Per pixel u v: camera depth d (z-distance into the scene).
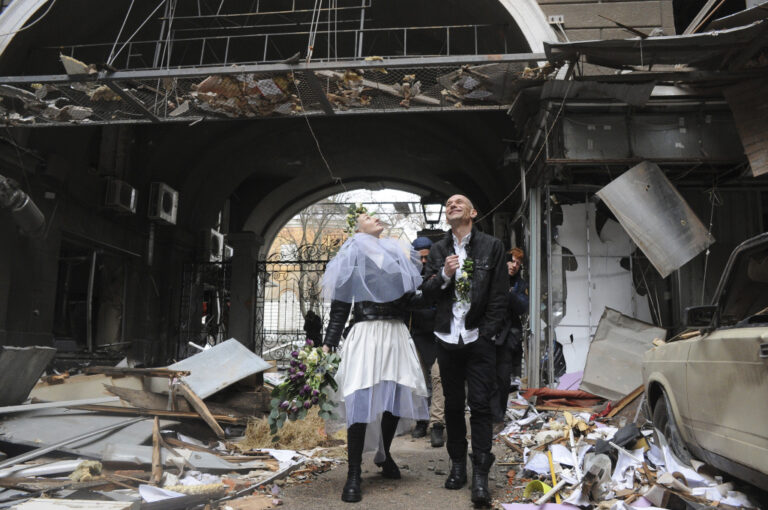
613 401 6.71
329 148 17.78
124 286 13.70
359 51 7.64
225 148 16.16
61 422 4.79
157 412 5.40
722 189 8.34
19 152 9.59
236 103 7.89
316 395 3.81
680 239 7.25
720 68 6.67
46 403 4.88
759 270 3.41
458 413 4.05
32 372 5.02
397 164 19.02
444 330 3.86
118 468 4.07
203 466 4.24
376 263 3.88
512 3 8.51
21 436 4.34
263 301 18.44
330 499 3.77
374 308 4.01
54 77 7.16
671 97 7.53
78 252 12.81
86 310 13.08
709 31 6.43
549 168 8.09
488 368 3.75
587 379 7.19
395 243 4.07
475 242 3.92
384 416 4.27
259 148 17.12
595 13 8.52
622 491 3.45
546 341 8.38
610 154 7.57
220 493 3.61
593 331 8.26
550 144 7.75
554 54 6.45
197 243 17.06
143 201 14.40
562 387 7.65
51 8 9.20
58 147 10.88
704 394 3.46
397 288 3.95
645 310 8.26
